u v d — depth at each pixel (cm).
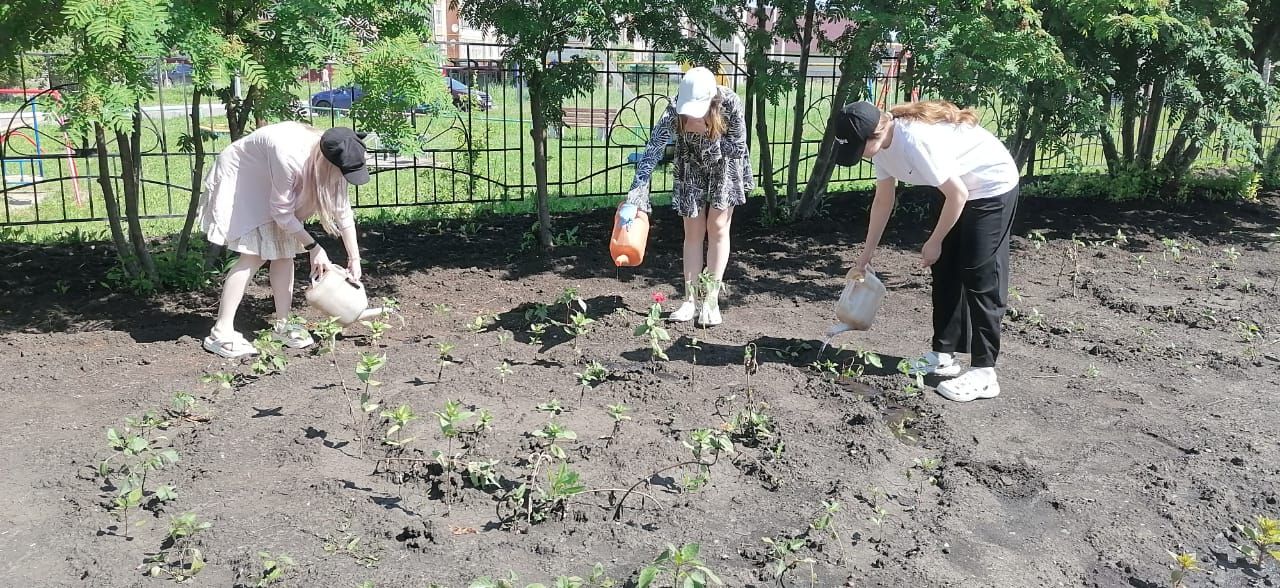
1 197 942
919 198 919
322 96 1091
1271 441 404
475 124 1394
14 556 300
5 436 378
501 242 737
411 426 395
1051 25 729
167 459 343
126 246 580
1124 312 593
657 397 433
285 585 285
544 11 630
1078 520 339
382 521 323
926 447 394
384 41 506
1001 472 370
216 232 463
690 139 519
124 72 459
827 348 511
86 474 349
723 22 716
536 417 408
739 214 851
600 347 499
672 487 352
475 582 265
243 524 319
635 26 719
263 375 448
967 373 448
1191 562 286
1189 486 364
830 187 1034
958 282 448
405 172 1080
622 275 653
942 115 414
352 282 485
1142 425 417
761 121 786
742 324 550
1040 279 670
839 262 704
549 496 328
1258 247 784
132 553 302
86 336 495
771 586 293
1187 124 880
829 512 320
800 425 405
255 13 520
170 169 1125
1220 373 485
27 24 482
